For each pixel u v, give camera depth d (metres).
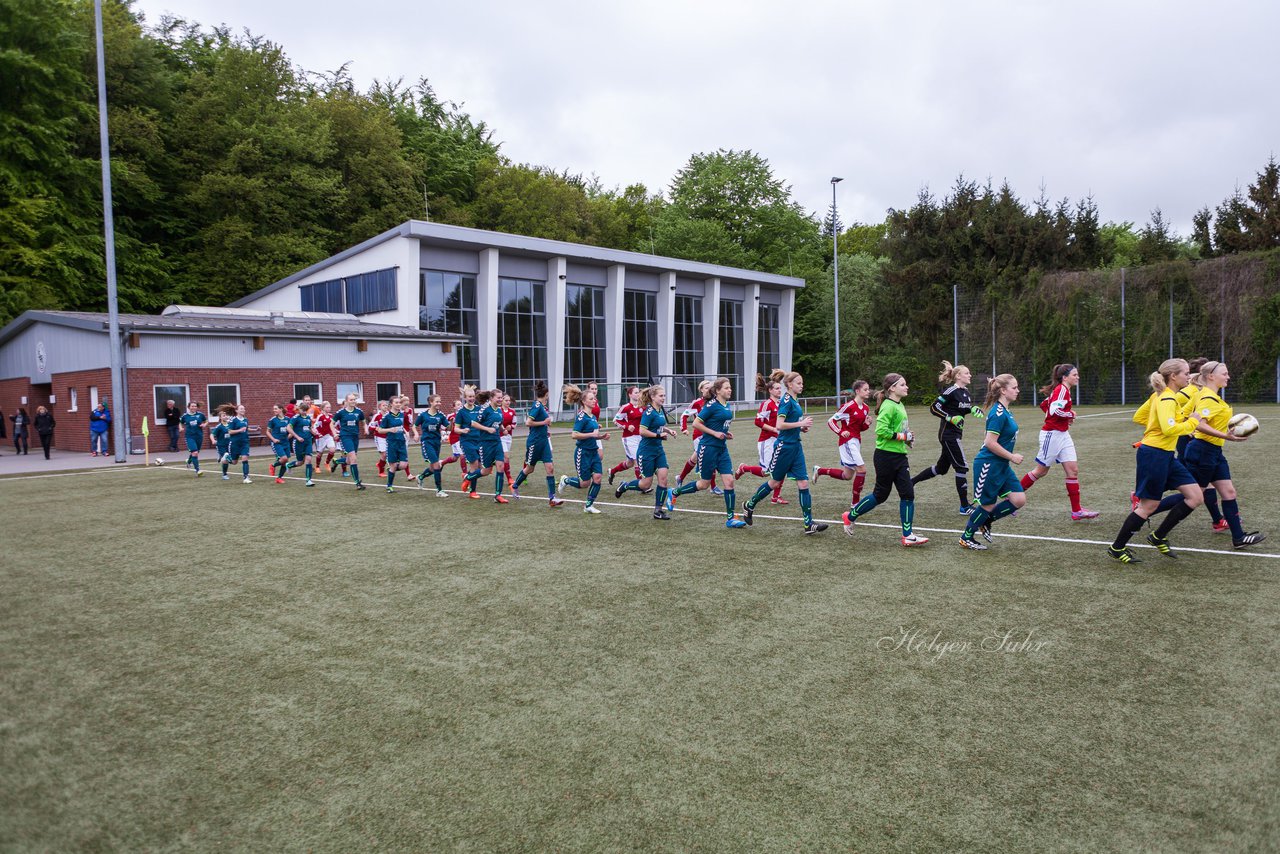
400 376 28.62
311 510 11.16
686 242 57.75
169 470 18.22
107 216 20.64
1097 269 41.22
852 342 52.59
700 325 45.16
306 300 36.25
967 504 9.61
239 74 41.78
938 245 44.94
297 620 5.72
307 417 14.62
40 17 31.14
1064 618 5.30
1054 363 39.19
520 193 56.00
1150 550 7.29
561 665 4.67
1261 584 6.02
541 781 3.32
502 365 35.91
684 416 11.79
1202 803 3.02
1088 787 3.16
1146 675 4.28
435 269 33.31
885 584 6.32
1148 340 36.41
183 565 7.68
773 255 61.62
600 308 39.84
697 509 10.56
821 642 4.96
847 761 3.42
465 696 4.24
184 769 3.50
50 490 14.39
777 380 11.26
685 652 4.84
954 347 43.53
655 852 2.80
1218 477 7.30
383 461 15.61
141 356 22.64
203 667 4.79
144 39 39.16
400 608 5.97
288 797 3.24
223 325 25.45
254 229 39.88
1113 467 13.45
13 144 30.22
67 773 3.49
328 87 52.00
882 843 2.82
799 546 7.93
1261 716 3.74
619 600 6.04
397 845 2.88
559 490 12.87
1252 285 33.91
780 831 2.91
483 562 7.50
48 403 27.77
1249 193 41.69
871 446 18.41
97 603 6.32
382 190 46.31
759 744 3.61
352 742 3.73
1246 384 34.09
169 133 38.78
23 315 26.86
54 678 4.67
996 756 3.44
